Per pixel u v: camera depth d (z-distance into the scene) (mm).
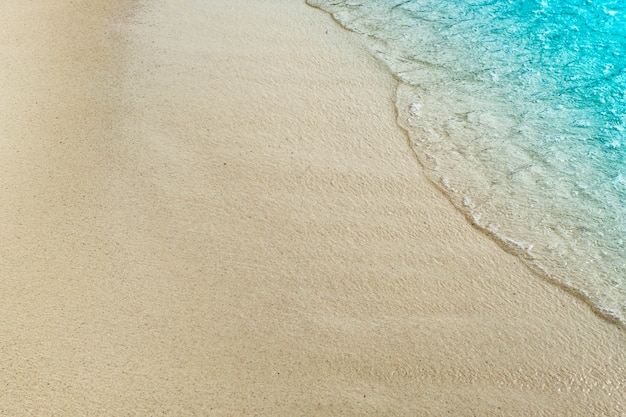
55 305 3777
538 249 4340
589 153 5188
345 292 3965
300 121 5465
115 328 3656
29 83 5824
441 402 3350
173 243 4242
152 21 6953
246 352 3561
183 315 3756
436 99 5816
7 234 4246
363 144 5238
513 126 5488
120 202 4559
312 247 4277
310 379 3436
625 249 4344
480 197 4758
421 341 3672
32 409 3205
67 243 4203
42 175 4770
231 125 5383
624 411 3340
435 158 5117
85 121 5371
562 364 3576
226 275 4035
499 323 3809
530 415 3307
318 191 4746
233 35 6715
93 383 3350
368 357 3566
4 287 3877
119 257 4117
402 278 4082
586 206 4688
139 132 5262
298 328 3719
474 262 4230
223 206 4566
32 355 3482
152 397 3291
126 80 5930
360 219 4523
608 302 3971
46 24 6824
